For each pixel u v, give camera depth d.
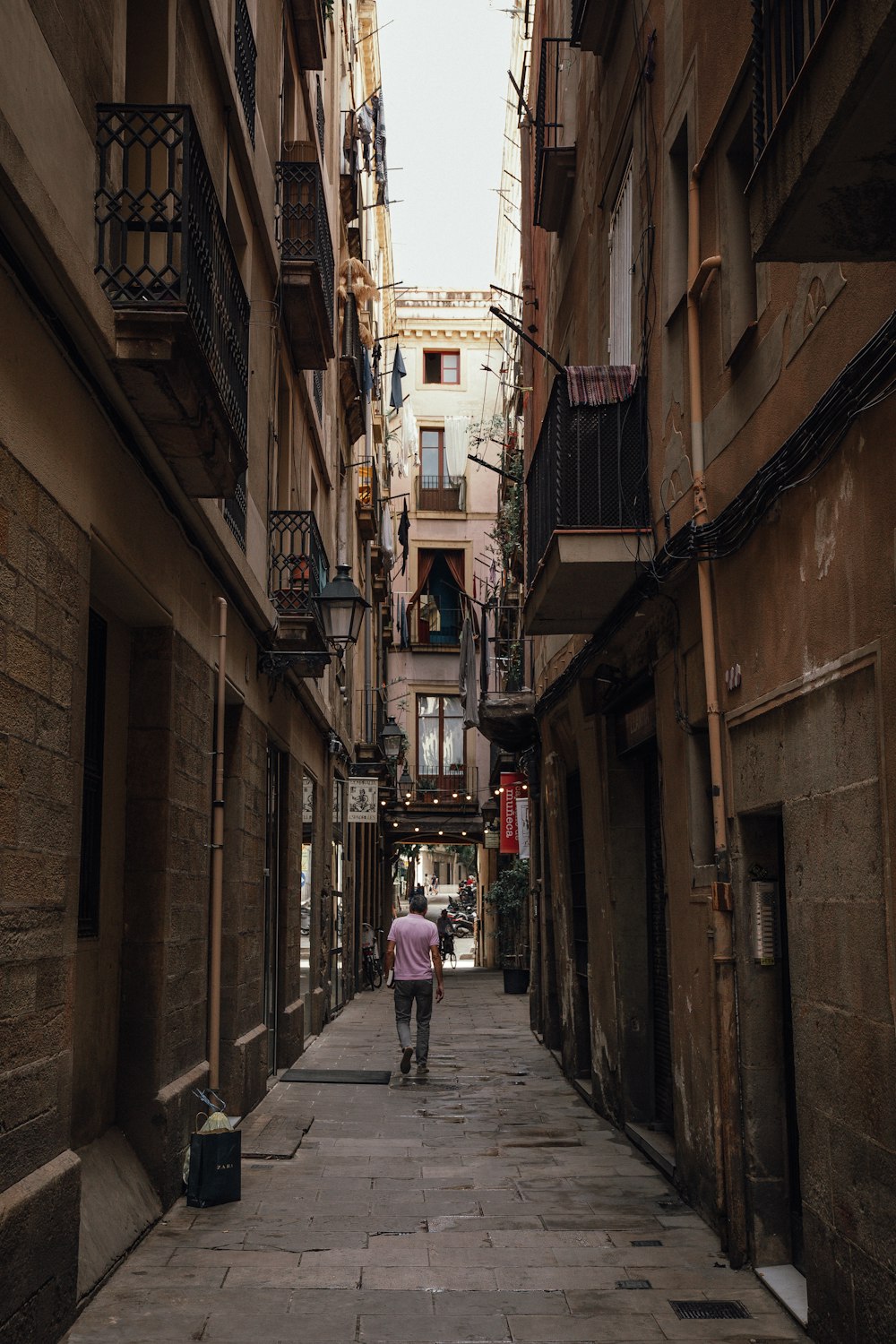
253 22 11.09
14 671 4.87
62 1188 5.27
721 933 6.98
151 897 7.66
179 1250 6.81
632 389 9.12
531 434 18.52
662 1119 10.13
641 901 10.88
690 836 7.98
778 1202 6.54
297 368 14.70
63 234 5.01
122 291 5.84
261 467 11.79
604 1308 5.93
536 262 18.08
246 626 11.04
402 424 44.38
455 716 45.00
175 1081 8.02
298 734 15.66
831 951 5.25
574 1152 9.59
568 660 13.41
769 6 4.43
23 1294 4.82
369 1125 10.66
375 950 31.58
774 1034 6.70
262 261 11.86
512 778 24.95
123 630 7.75
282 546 12.73
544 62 14.26
